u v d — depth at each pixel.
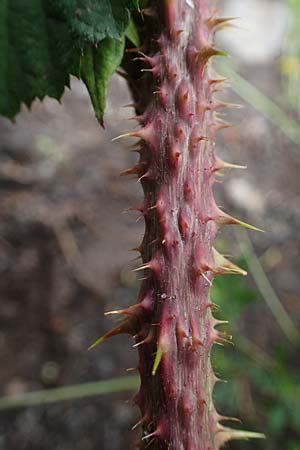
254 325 0.34
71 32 0.12
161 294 0.12
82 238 0.38
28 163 0.41
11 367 0.32
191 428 0.12
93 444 0.30
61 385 0.32
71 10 0.13
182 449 0.12
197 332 0.12
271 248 0.38
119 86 0.44
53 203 0.39
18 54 0.13
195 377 0.12
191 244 0.12
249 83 0.47
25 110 0.44
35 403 0.31
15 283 0.35
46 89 0.13
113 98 0.43
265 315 0.35
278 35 0.50
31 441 0.30
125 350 0.33
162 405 0.12
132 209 0.12
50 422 0.31
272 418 0.27
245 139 0.44
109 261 0.37
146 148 0.12
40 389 0.32
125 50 0.13
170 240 0.12
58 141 0.42
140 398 0.12
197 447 0.12
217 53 0.12
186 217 0.12
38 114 0.44
